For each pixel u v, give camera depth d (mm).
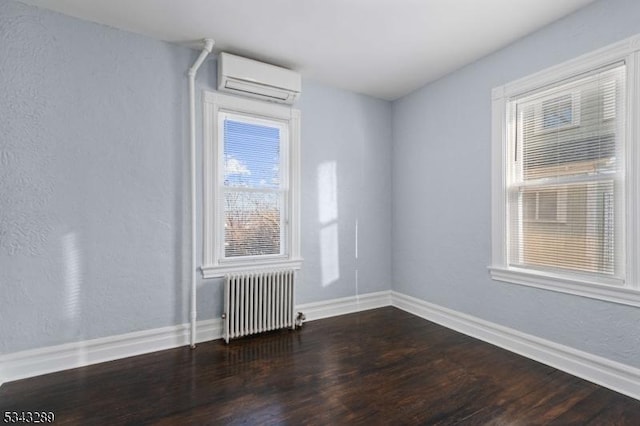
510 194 2705
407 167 3729
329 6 2199
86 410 1836
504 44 2686
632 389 1973
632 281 1988
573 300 2262
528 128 2590
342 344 2770
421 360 2467
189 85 2730
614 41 2053
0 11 2123
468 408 1867
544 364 2395
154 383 2123
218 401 1927
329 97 3510
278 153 3254
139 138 2564
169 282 2689
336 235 3572
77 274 2357
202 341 2824
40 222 2238
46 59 2242
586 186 2232
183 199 2744
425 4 2172
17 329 2174
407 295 3727
